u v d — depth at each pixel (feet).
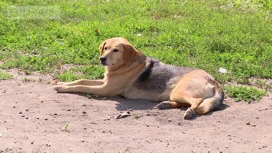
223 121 38.58
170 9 76.84
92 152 32.35
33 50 55.31
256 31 65.46
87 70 49.55
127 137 34.94
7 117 37.91
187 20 70.64
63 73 48.83
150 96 42.88
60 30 62.39
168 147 33.47
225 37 61.62
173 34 62.28
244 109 41.11
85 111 39.75
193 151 33.01
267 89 46.65
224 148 33.78
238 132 36.70
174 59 53.31
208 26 67.41
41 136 34.53
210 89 40.78
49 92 43.75
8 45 56.49
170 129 36.73
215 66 52.16
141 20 69.15
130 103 42.22
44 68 49.93
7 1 78.48
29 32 61.67
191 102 39.91
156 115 39.45
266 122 38.68
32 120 37.55
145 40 59.36
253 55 56.39
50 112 39.17
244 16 74.28
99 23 66.90
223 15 74.64
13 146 32.68
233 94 44.09
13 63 50.31
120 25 66.44
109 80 43.42
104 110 40.22
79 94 43.78
